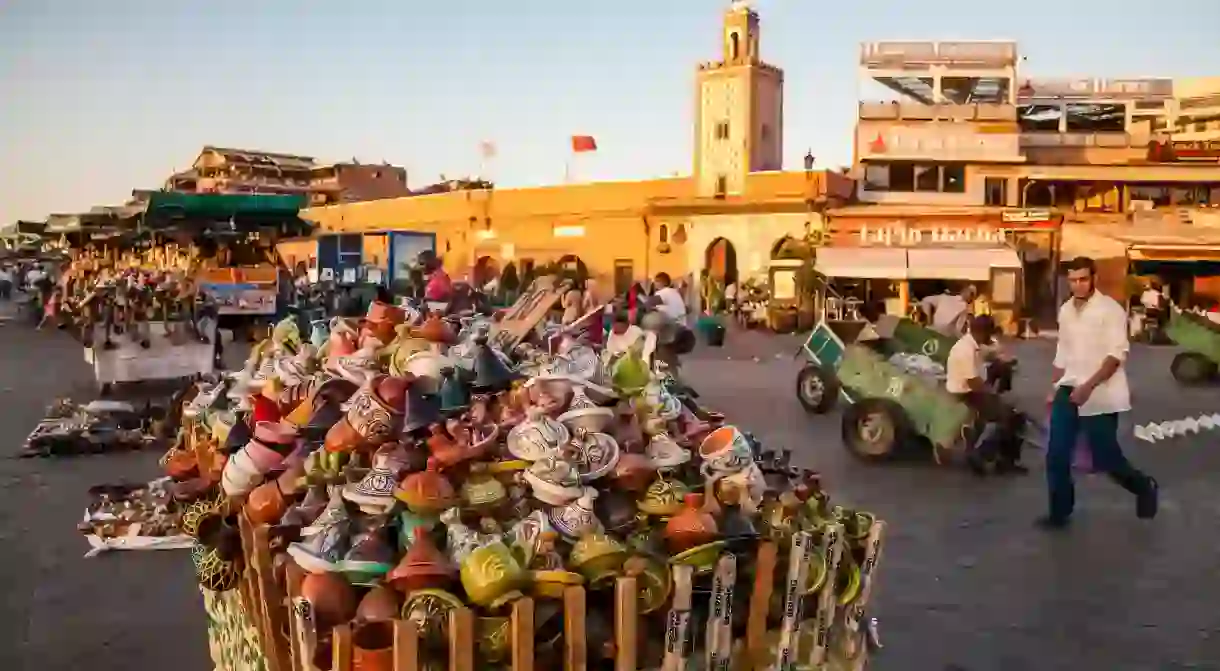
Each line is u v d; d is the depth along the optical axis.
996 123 34.78
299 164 64.25
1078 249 33.28
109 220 28.12
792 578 2.90
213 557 3.70
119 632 5.45
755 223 36.66
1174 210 33.66
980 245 33.41
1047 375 19.97
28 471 9.45
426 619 2.52
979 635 5.63
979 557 7.20
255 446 3.68
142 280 21.03
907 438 10.96
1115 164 34.19
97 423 10.81
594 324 5.05
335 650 2.43
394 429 3.27
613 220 40.28
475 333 4.23
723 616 2.74
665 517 2.96
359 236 26.77
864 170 35.44
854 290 33.38
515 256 42.72
